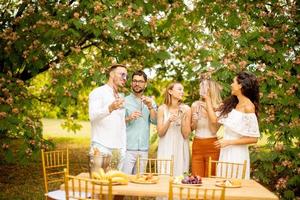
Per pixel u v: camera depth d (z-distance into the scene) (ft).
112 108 15.71
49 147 26.04
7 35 26.02
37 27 25.14
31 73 26.58
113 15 24.03
